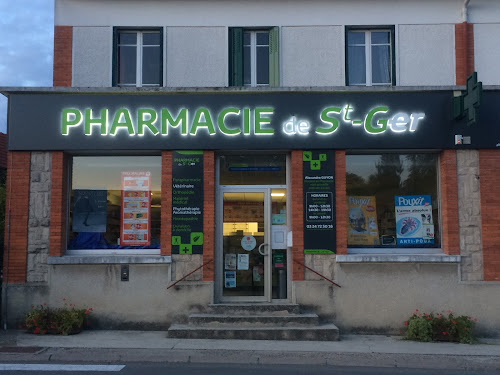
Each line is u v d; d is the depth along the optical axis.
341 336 9.34
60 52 10.35
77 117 9.88
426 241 10.07
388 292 9.62
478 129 9.78
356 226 10.09
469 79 9.16
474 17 10.43
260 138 9.86
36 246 9.71
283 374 6.94
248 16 10.46
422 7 10.44
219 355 7.74
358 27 10.48
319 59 10.38
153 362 7.59
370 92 9.91
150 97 9.93
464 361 7.59
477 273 9.62
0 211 11.11
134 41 10.63
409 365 7.52
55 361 7.54
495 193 9.74
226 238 10.09
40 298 9.62
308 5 10.48
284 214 10.18
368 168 10.22
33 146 9.83
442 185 9.97
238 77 10.32
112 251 10.03
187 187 9.85
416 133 9.82
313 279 9.66
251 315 9.36
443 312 9.55
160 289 9.64
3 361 7.42
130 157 10.27
